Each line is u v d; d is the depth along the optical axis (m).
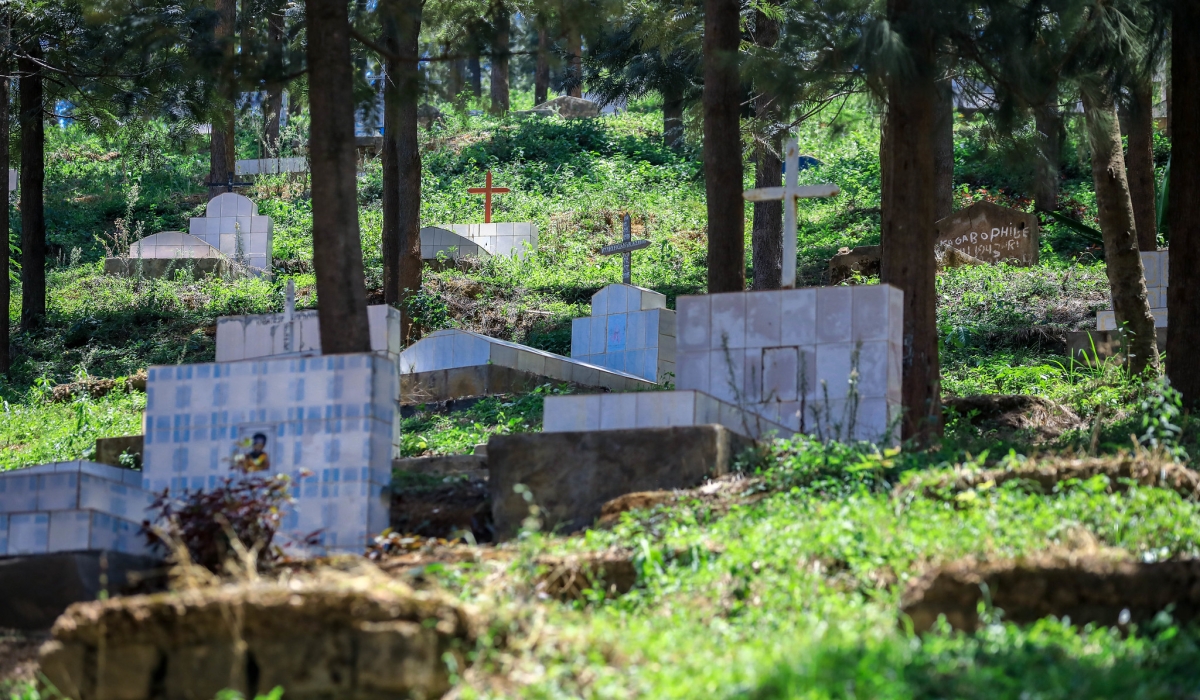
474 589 7.70
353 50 15.74
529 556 7.97
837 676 5.92
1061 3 12.37
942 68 13.07
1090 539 7.60
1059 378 16.23
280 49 12.81
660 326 17.97
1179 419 12.24
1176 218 13.78
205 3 21.31
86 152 38.12
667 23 18.23
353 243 11.60
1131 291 15.38
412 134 22.19
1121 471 8.77
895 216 12.62
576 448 9.93
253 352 12.56
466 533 8.91
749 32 20.70
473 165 34.97
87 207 33.12
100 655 6.47
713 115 15.10
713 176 15.07
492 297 23.98
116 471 10.71
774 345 11.09
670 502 9.23
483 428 14.45
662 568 8.08
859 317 10.89
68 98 22.91
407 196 22.30
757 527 8.31
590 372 17.30
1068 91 13.70
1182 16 13.25
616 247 19.06
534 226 27.23
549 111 41.22
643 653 6.64
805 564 7.80
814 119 34.22
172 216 32.44
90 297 25.14
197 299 24.61
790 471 9.44
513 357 16.81
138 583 8.59
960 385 16.36
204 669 6.35
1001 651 6.28
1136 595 6.82
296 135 34.91
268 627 6.34
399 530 9.89
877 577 7.61
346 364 9.84
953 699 5.78
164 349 22.09
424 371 17.47
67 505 8.98
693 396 10.21
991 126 13.50
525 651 6.57
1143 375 14.89
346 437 9.71
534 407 15.14
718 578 7.75
